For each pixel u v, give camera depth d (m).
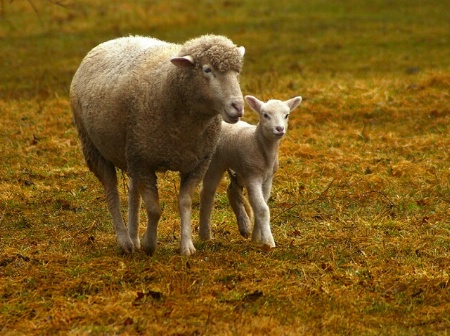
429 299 13.34
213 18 52.50
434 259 15.25
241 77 35.41
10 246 16.44
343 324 12.36
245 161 15.73
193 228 17.72
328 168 22.25
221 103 13.97
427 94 29.22
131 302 13.01
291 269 14.52
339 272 14.42
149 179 15.02
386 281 13.99
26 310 12.96
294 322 12.41
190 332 12.04
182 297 13.16
